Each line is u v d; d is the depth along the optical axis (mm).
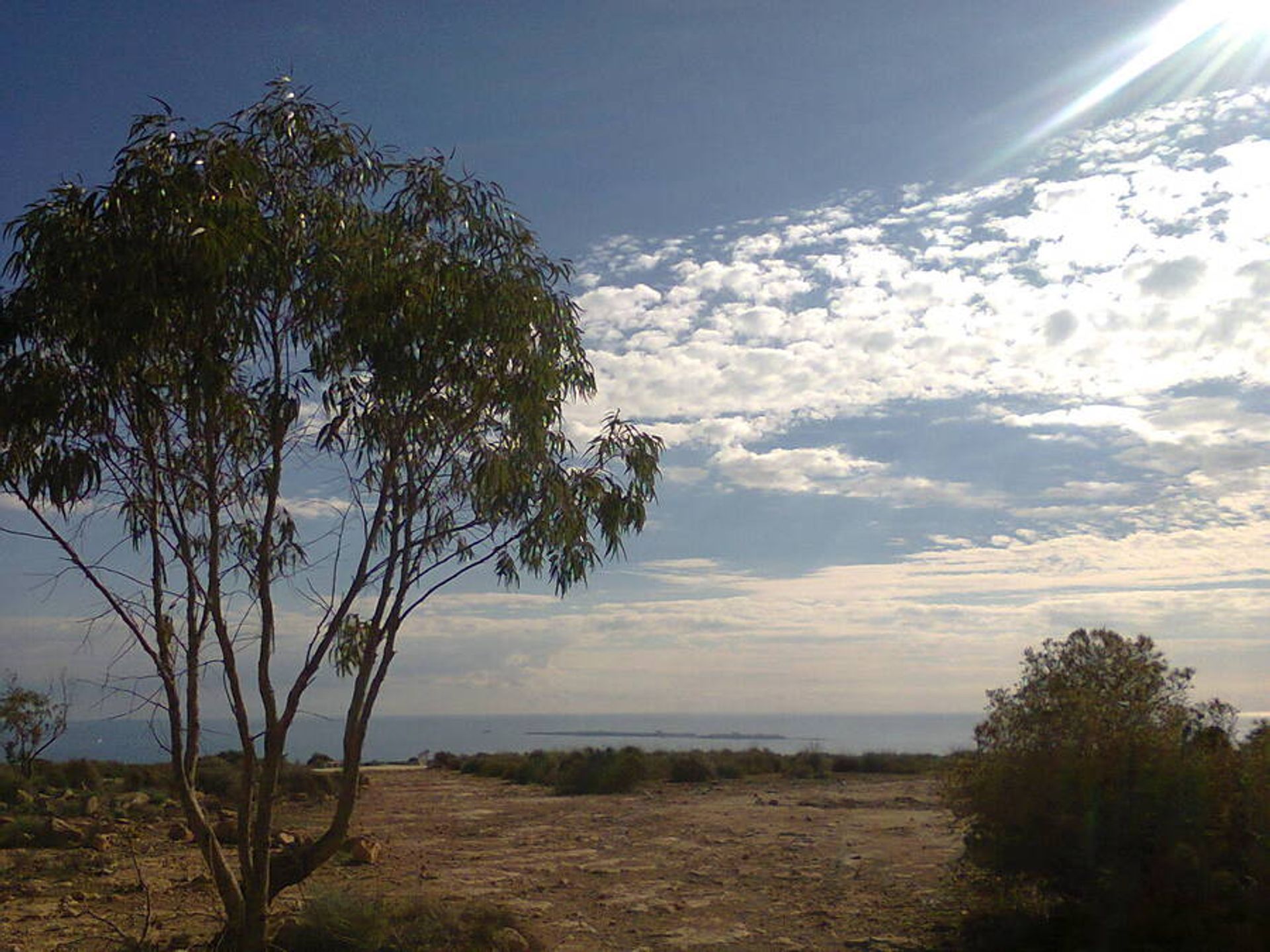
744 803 30906
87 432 10289
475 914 12719
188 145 10016
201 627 11062
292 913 12969
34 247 9906
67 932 13273
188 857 20234
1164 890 10758
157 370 10438
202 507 11141
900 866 18062
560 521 11484
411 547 11273
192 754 10805
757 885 16766
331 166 10891
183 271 9539
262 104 10750
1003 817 11711
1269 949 10062
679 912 14594
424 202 11312
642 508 11883
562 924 13805
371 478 11203
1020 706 12164
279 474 10633
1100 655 12352
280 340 10672
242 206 9703
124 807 28906
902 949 11953
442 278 10469
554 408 11516
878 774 43812
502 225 11562
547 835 24062
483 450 10945
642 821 26578
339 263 10312
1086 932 11203
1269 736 11156
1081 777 11320
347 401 10656
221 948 10469
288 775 34469
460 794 36781
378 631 11383
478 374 10797
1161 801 10953
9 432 10148
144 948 12070
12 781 30672
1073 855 11281
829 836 22656
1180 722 11734
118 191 9672
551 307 11367
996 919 12320
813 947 12234
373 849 19625
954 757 12953
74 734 34844
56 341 10203
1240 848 10727
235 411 10383
